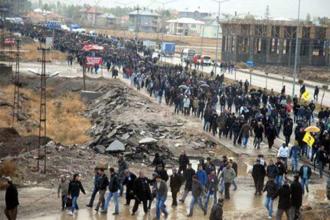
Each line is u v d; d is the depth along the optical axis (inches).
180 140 2593.5
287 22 7677.2
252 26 7741.1
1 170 1831.9
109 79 4790.8
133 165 2151.8
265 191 1675.7
